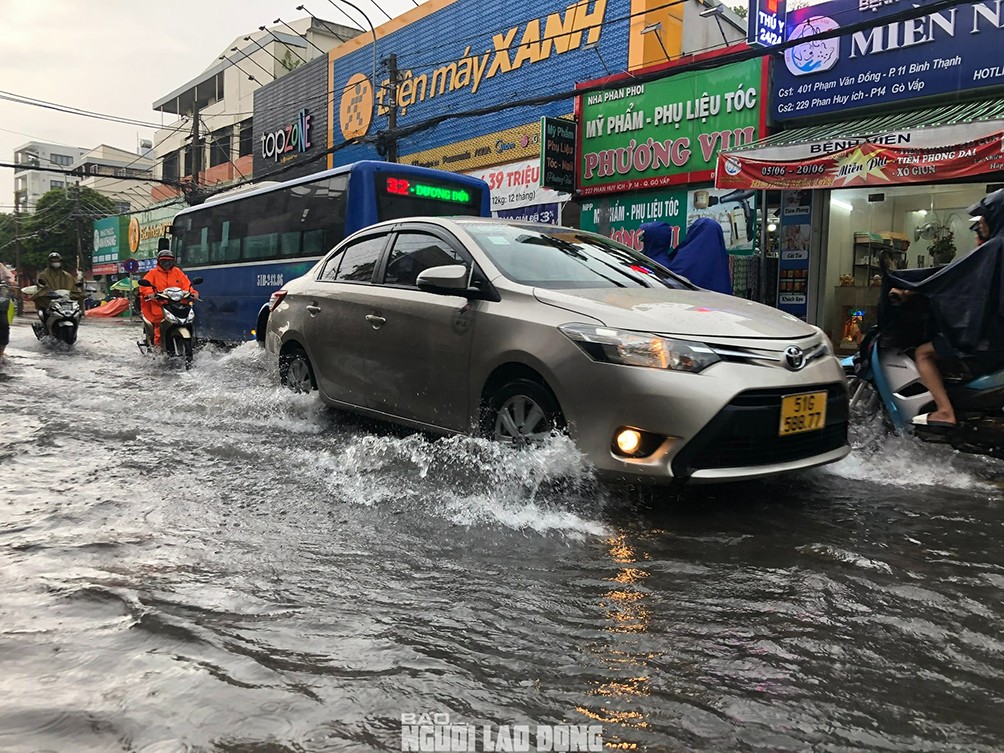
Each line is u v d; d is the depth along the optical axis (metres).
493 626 2.39
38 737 1.76
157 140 40.81
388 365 4.79
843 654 2.24
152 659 2.13
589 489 3.69
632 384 3.39
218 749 1.73
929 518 3.59
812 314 10.64
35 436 5.12
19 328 18.89
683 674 2.11
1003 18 8.61
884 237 10.21
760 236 10.86
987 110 8.26
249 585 2.67
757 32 10.52
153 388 7.57
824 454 3.84
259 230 11.67
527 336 3.81
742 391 3.38
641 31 13.09
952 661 2.21
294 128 23.78
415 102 18.53
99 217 45.59
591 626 2.40
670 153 12.13
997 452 4.38
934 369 4.54
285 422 5.67
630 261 4.86
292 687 2.00
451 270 4.16
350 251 5.65
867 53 9.73
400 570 2.84
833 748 1.78
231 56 32.31
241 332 12.33
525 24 15.27
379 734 1.81
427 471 4.16
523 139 15.40
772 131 10.88
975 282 4.28
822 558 3.03
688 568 2.91
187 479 4.05
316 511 3.53
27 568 2.79
